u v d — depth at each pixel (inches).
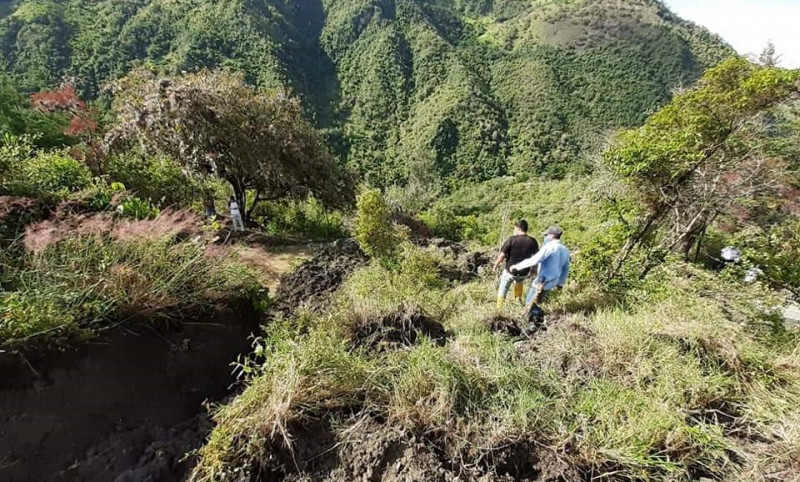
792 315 209.9
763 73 284.2
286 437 113.0
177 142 385.7
